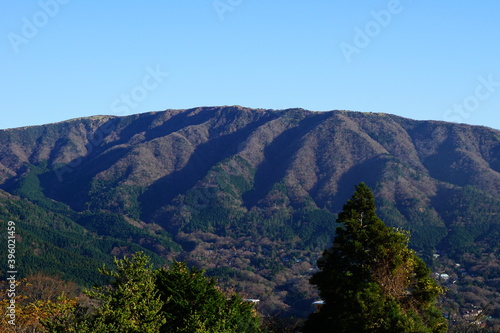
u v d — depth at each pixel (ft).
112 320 74.33
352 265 98.27
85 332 71.26
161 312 85.51
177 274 92.32
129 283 78.38
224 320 88.69
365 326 88.53
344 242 100.53
